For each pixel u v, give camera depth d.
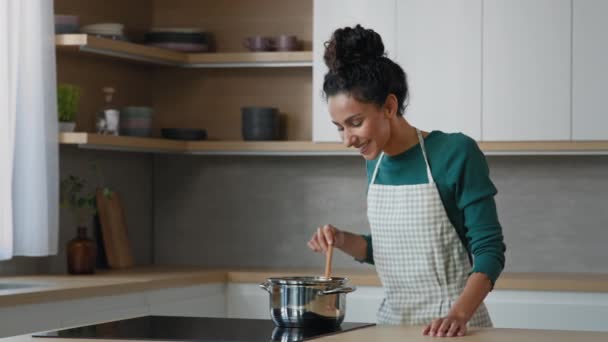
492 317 4.71
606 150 4.82
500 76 4.89
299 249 5.68
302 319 2.59
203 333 2.52
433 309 2.95
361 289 4.86
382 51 2.78
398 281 3.00
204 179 5.84
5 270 4.75
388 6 5.02
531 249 5.32
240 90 5.75
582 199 5.27
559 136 4.84
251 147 5.32
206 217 5.83
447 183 2.86
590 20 4.80
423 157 2.91
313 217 5.66
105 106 5.45
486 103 4.91
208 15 5.80
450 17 4.94
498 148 4.91
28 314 3.79
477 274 2.65
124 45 4.95
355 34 2.73
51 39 4.58
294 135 5.66
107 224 5.32
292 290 2.60
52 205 4.58
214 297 5.04
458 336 2.42
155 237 5.89
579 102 4.82
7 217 4.38
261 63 5.31
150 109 5.25
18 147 4.48
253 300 5.06
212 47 5.78
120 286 4.30
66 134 4.68
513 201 5.35
